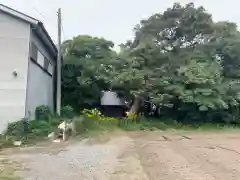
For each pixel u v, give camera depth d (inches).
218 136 693.3
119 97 1132.5
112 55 1076.5
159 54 1031.0
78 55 1083.9
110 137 614.5
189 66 948.0
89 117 850.8
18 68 575.5
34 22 581.9
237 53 1036.5
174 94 943.0
